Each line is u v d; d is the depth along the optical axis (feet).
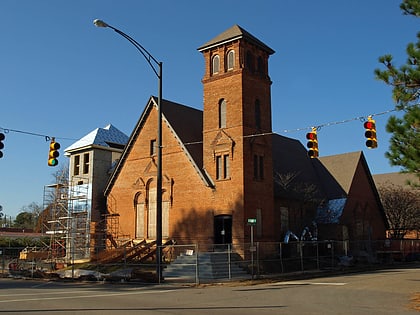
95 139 160.76
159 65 89.56
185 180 129.49
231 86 123.85
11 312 49.52
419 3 53.36
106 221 149.79
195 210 126.00
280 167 151.74
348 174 162.20
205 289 78.13
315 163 174.91
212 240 121.08
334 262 133.39
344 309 52.13
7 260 151.43
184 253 119.65
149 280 90.07
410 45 55.01
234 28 127.03
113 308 52.60
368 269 125.08
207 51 130.21
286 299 61.82
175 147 133.08
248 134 121.60
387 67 56.54
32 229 344.69
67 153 168.55
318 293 68.85
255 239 118.42
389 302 58.29
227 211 119.14
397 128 54.80
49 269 121.90
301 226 143.33
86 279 96.94
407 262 160.35
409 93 55.93
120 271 97.50
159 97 89.10
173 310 50.93
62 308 52.65
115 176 150.20
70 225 158.20
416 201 185.26
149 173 140.36
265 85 130.21
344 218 150.92
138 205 142.61
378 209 171.94
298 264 124.98
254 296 65.72
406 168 55.93
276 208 135.85
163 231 133.18
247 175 119.24
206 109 128.47
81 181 161.27
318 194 155.84
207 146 126.52
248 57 127.24
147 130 143.23
